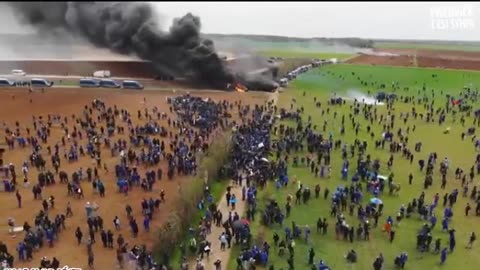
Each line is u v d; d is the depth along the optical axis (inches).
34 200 2421.3
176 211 2228.1
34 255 1963.6
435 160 3043.8
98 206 2372.0
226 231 2119.8
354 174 2834.6
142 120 3715.6
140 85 4847.4
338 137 3531.0
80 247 2032.5
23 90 4505.4
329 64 6791.3
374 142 3430.1
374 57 7219.5
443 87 5246.1
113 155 2992.1
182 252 2034.9
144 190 2546.8
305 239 2183.8
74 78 5098.4
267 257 1996.8
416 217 2389.3
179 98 4357.8
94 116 3764.8
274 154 3132.4
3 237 2086.6
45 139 3184.1
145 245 2033.7
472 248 2140.7
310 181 2770.7
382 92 4911.4
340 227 2207.2
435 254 2096.5
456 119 3991.1
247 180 2642.7
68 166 2815.0
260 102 4534.9
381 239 2208.4
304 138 3408.0
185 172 2738.7
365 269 1985.7
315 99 4672.7
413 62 6668.3
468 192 2647.6
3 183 2517.2
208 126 3538.4
